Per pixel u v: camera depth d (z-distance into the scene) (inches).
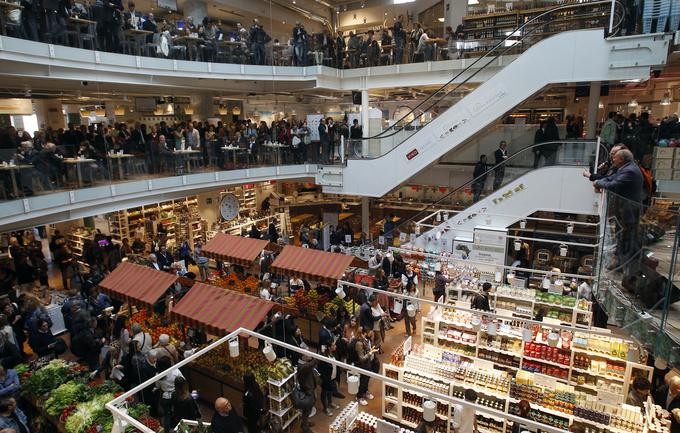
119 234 584.4
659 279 185.8
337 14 801.6
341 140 567.2
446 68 526.9
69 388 255.1
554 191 438.0
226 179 542.3
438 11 690.8
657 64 361.1
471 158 580.4
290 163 599.2
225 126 573.9
